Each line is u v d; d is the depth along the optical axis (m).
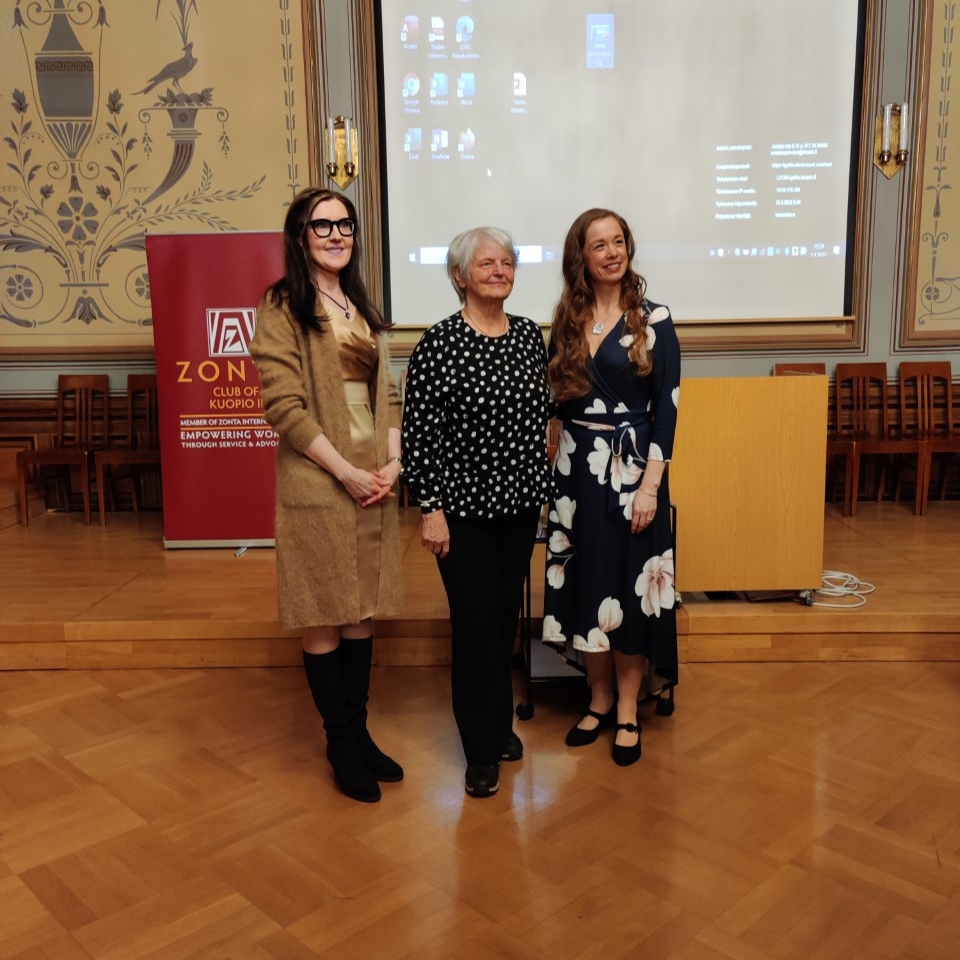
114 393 5.16
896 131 4.92
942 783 2.27
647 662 2.60
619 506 2.34
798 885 1.86
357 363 2.16
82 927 1.77
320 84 4.88
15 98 4.92
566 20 4.89
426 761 2.45
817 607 3.13
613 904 1.81
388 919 1.77
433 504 2.12
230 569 3.86
